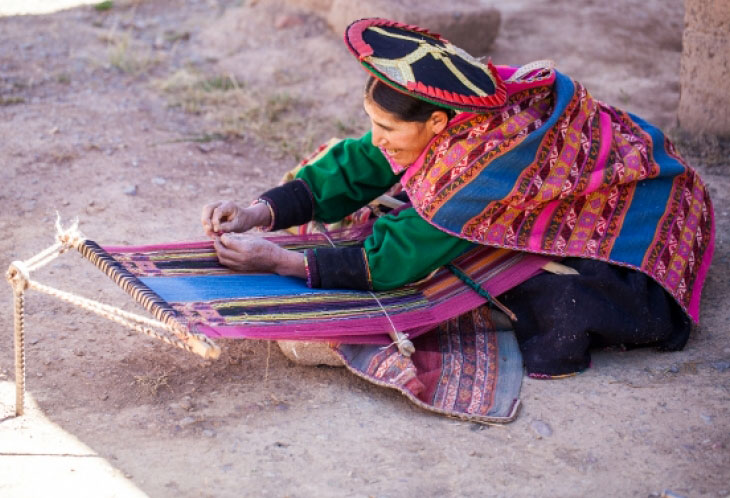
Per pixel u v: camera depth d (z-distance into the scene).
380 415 2.79
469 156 2.92
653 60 6.17
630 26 6.62
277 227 3.24
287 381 2.96
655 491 2.47
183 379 2.95
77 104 5.34
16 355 2.63
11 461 2.49
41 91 5.52
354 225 3.43
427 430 2.72
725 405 2.83
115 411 2.77
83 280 3.58
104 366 3.01
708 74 4.75
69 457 2.53
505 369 2.97
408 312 2.93
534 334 3.07
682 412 2.80
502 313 3.17
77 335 3.18
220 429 2.69
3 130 4.91
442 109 2.88
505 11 6.84
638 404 2.84
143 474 2.48
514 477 2.52
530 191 2.96
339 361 3.01
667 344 3.13
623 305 3.02
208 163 4.75
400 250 2.95
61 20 6.70
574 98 3.10
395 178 3.34
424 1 6.01
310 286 2.93
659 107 5.46
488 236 3.00
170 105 5.42
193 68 5.99
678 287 3.15
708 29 4.68
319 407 2.82
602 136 3.14
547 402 2.86
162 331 3.20
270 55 6.09
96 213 4.14
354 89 5.66
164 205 4.27
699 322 3.30
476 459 2.59
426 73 2.74
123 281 2.60
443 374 2.92
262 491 2.44
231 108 5.42
